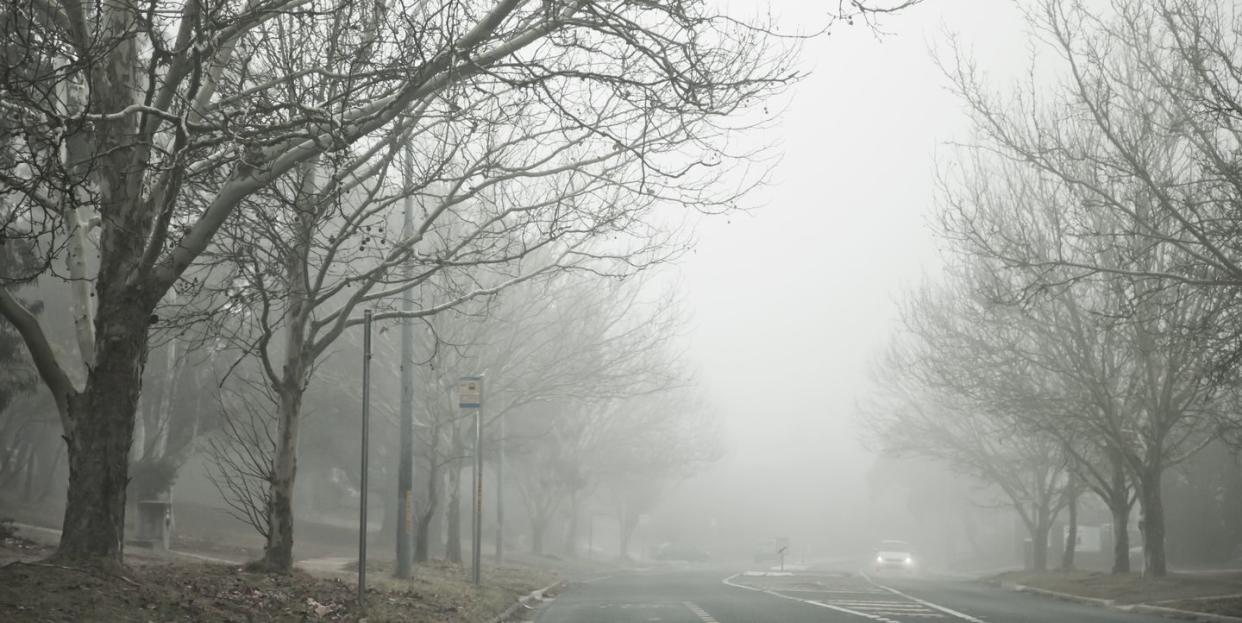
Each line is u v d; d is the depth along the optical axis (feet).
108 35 41.83
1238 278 68.59
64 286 115.03
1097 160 73.51
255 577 50.31
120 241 42.24
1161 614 71.77
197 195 49.57
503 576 97.25
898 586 107.55
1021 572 130.41
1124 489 104.99
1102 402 94.38
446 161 50.26
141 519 77.92
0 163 38.52
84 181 38.37
